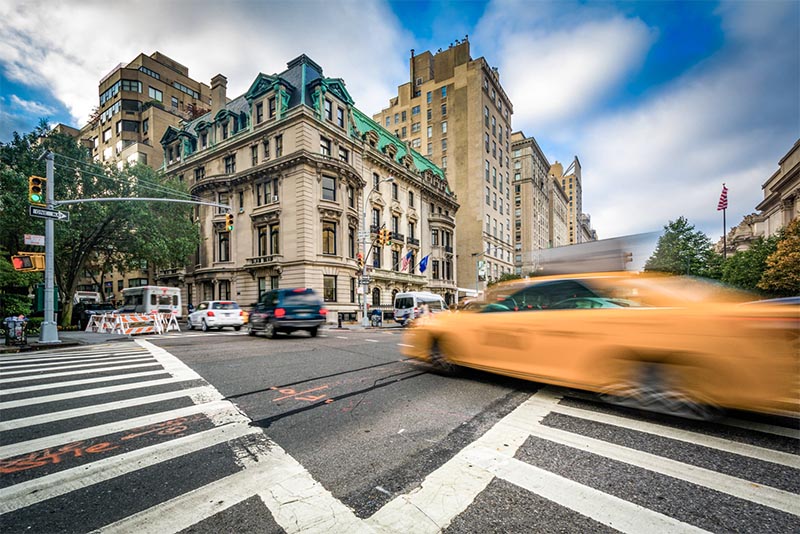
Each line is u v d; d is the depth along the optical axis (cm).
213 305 1912
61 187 2025
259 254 2852
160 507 235
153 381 587
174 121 4928
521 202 7931
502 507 233
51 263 1167
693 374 365
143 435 360
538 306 541
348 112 3023
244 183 2941
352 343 1116
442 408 442
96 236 2273
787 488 247
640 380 395
